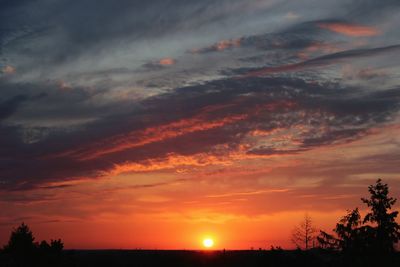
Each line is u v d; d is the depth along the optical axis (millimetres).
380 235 41219
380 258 41312
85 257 96312
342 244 42969
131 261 95500
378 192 41625
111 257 98562
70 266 57031
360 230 41906
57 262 55719
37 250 55594
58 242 57062
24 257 54406
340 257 44125
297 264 49719
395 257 41219
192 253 107938
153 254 105812
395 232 41094
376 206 41500
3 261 52656
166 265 91875
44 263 54781
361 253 41969
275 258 52062
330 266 44969
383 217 41250
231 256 96812
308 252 50344
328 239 45094
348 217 42719
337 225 43031
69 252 58406
